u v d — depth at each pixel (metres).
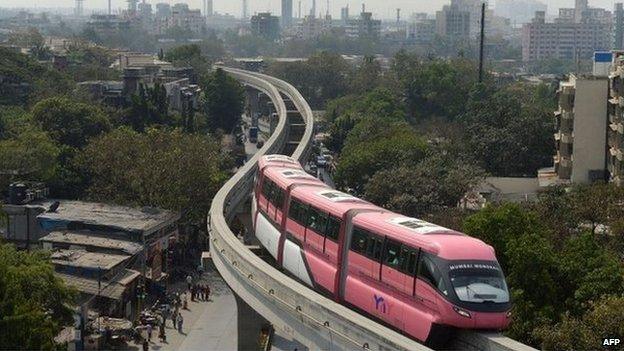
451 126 186.62
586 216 93.12
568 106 137.25
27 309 63.44
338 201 64.44
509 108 163.00
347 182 136.50
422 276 52.50
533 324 60.03
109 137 128.00
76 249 97.50
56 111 143.75
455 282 50.59
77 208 111.06
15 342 62.59
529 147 152.88
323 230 64.12
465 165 127.38
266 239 77.62
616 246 86.44
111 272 91.38
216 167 130.25
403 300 54.09
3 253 75.12
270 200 78.44
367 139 158.25
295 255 68.69
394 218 58.12
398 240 55.28
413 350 44.47
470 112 183.50
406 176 117.38
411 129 175.38
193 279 108.56
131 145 125.50
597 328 55.62
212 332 88.62
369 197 118.56
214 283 107.69
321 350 53.66
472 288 50.44
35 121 143.25
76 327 79.69
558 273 64.75
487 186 137.38
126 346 83.50
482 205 113.88
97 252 96.69
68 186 124.00
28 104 174.75
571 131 137.50
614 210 91.62
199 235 121.50
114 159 123.50
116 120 161.38
